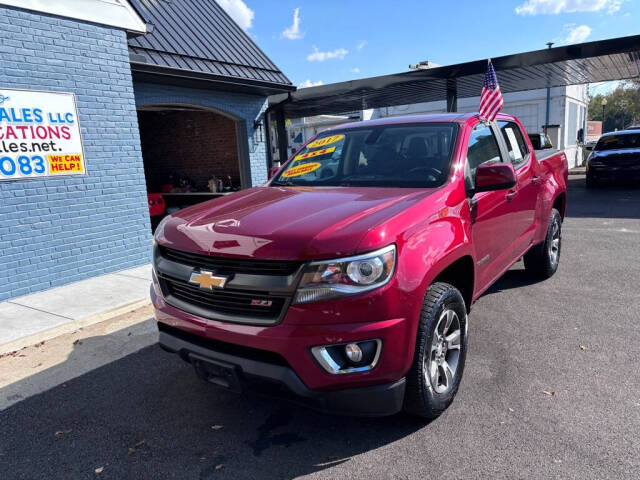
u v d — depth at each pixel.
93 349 4.29
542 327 4.29
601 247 7.28
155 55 8.61
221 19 11.21
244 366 2.51
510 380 3.38
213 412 3.21
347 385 2.43
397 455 2.65
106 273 6.75
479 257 3.44
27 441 2.96
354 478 2.49
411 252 2.53
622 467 2.46
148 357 4.10
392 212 2.62
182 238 2.79
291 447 2.78
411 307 2.48
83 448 2.86
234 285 2.50
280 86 10.44
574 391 3.21
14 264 5.72
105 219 6.68
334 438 2.85
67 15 6.02
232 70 9.84
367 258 2.35
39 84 5.82
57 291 5.97
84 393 3.53
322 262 2.33
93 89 6.40
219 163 12.38
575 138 27.64
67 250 6.25
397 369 2.48
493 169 3.10
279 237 2.43
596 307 4.73
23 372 3.88
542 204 5.04
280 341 2.38
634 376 3.37
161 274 2.99
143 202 7.18
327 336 2.35
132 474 2.61
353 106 19.98
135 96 8.46
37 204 5.89
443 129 3.71
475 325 4.39
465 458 2.59
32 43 5.72
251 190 3.76
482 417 2.96
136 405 3.34
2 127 5.50
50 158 5.97
